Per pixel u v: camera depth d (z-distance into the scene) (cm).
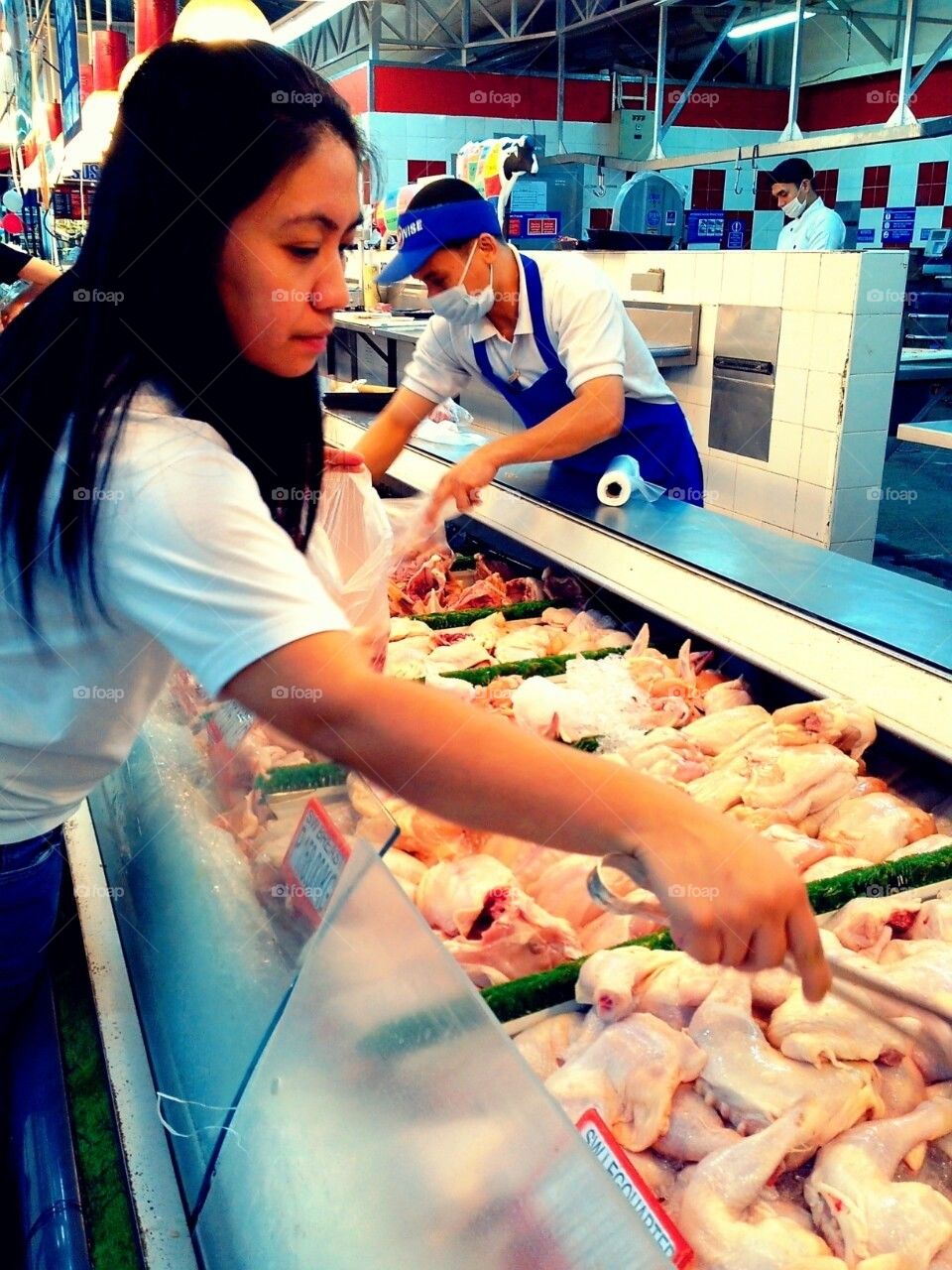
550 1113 71
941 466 762
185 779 150
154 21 368
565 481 279
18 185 1034
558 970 123
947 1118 106
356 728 76
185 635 79
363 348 623
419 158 865
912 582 190
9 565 91
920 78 478
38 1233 105
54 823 117
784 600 183
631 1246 64
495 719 77
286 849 110
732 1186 99
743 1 582
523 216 666
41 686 99
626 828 73
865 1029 111
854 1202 97
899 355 470
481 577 270
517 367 278
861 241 809
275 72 85
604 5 741
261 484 115
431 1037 82
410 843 150
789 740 163
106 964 141
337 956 95
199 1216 104
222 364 93
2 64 837
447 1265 78
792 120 541
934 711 150
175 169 85
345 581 164
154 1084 120
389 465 298
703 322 527
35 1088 123
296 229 87
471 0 865
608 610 233
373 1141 87
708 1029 112
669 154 842
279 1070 100
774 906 71
